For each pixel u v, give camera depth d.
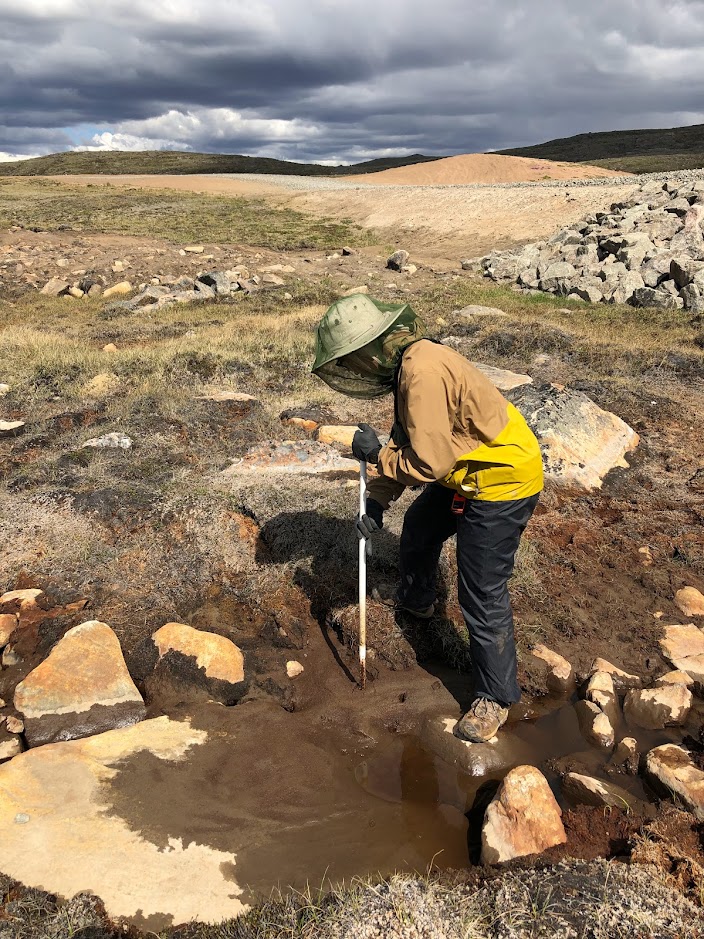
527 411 5.33
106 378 7.29
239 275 16.84
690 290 12.16
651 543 4.23
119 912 2.04
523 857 2.20
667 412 6.49
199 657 3.09
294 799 2.52
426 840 2.37
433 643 3.36
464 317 11.04
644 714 2.94
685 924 1.85
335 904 2.01
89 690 2.88
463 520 2.56
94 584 3.64
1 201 32.44
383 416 6.27
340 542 3.88
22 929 1.95
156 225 25.05
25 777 2.48
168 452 5.14
